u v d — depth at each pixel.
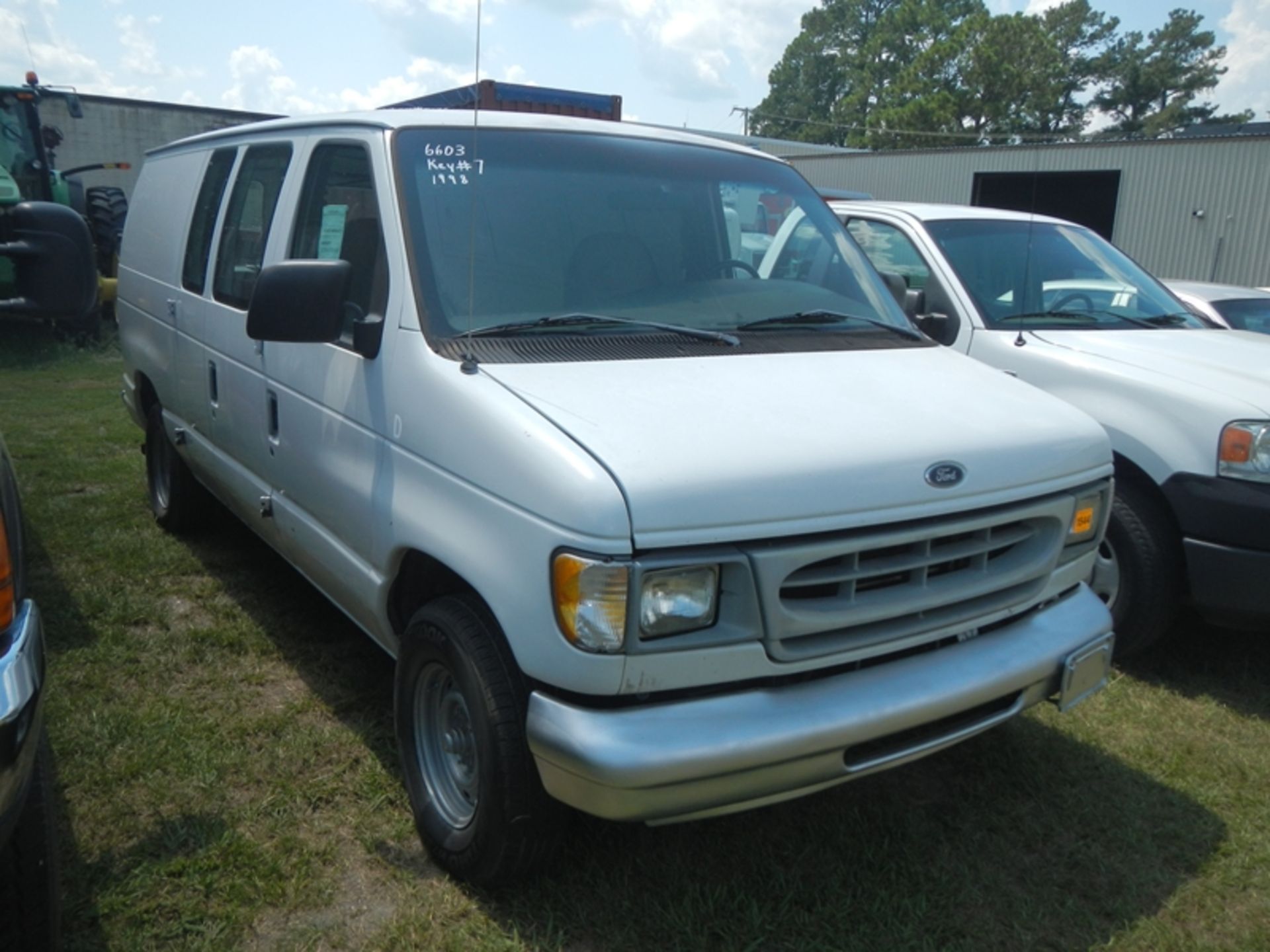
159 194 5.56
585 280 3.32
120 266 6.08
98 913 2.76
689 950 2.72
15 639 2.18
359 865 3.02
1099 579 4.50
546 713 2.48
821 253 4.01
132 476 6.88
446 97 10.16
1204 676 4.49
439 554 2.78
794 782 2.54
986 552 2.86
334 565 3.47
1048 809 3.45
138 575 5.10
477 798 2.79
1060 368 4.64
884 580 2.70
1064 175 23.84
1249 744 3.93
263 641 4.38
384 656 4.32
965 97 58.84
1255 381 4.32
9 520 2.28
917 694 2.67
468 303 3.09
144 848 3.03
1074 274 5.56
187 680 4.07
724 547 2.44
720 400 2.78
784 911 2.87
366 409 3.18
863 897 2.96
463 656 2.72
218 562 5.32
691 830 3.23
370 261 3.33
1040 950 2.80
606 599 2.35
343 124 3.68
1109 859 3.20
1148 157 22.77
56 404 9.36
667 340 3.17
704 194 3.81
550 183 3.50
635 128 3.97
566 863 3.00
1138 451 4.30
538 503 2.46
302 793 3.32
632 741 2.38
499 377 2.80
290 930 2.75
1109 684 4.38
